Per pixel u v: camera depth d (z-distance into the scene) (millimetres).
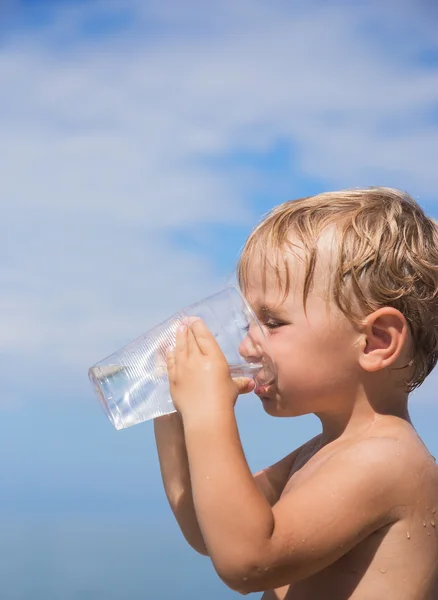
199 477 1254
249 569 1209
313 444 1562
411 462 1318
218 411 1296
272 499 1590
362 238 1402
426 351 1462
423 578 1289
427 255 1457
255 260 1455
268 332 1430
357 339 1388
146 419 1444
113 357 1482
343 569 1308
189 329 1393
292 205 1493
